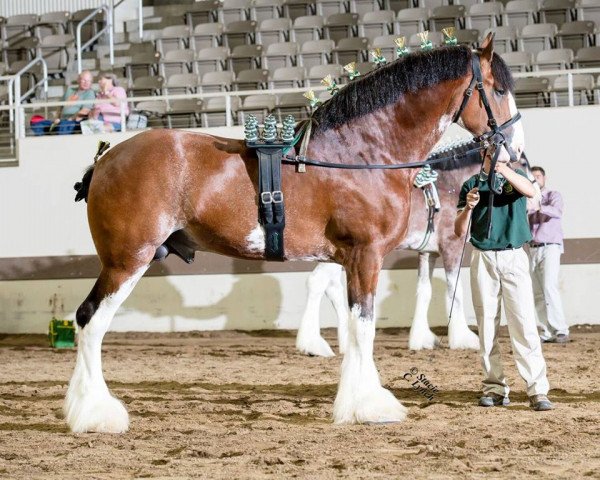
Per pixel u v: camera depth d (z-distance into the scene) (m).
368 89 7.30
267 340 14.56
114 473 5.78
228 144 7.17
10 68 21.44
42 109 19.73
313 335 12.23
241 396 8.84
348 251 7.19
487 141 7.35
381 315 15.32
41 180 16.19
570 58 18.12
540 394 7.73
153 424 7.39
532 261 13.45
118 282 7.07
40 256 16.12
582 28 19.05
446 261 12.01
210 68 20.00
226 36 20.70
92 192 7.13
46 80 19.41
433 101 7.31
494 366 7.96
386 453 6.21
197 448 6.43
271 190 6.97
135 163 7.02
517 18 19.81
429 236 11.81
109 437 6.86
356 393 7.16
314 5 21.20
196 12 21.78
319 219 7.11
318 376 10.22
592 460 5.94
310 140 7.22
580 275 15.00
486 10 19.91
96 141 16.11
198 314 15.77
